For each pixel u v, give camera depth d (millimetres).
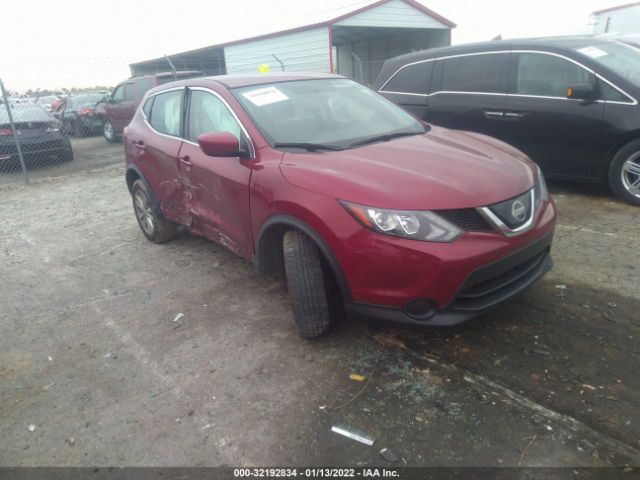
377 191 2564
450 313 2562
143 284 4219
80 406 2729
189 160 3869
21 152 9086
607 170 5090
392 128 3666
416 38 18938
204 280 4184
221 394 2719
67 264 4852
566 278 3619
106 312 3783
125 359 3137
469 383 2625
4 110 9984
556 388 2527
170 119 4367
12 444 2492
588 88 4930
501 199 2600
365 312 2678
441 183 2609
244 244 3443
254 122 3365
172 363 3045
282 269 3324
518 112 5512
